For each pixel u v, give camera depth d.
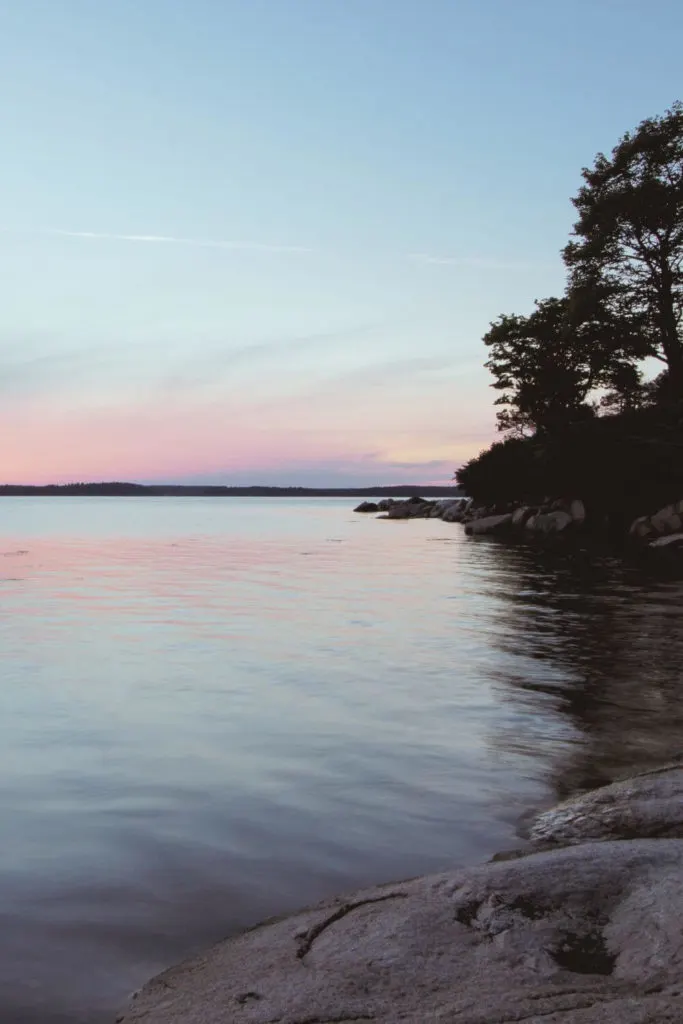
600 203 48.59
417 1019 2.44
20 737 6.42
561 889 3.26
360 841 4.41
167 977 3.03
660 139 47.38
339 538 38.31
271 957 3.01
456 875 3.47
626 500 41.53
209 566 23.25
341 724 6.79
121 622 12.59
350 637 11.14
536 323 57.88
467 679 8.47
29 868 4.08
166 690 8.02
